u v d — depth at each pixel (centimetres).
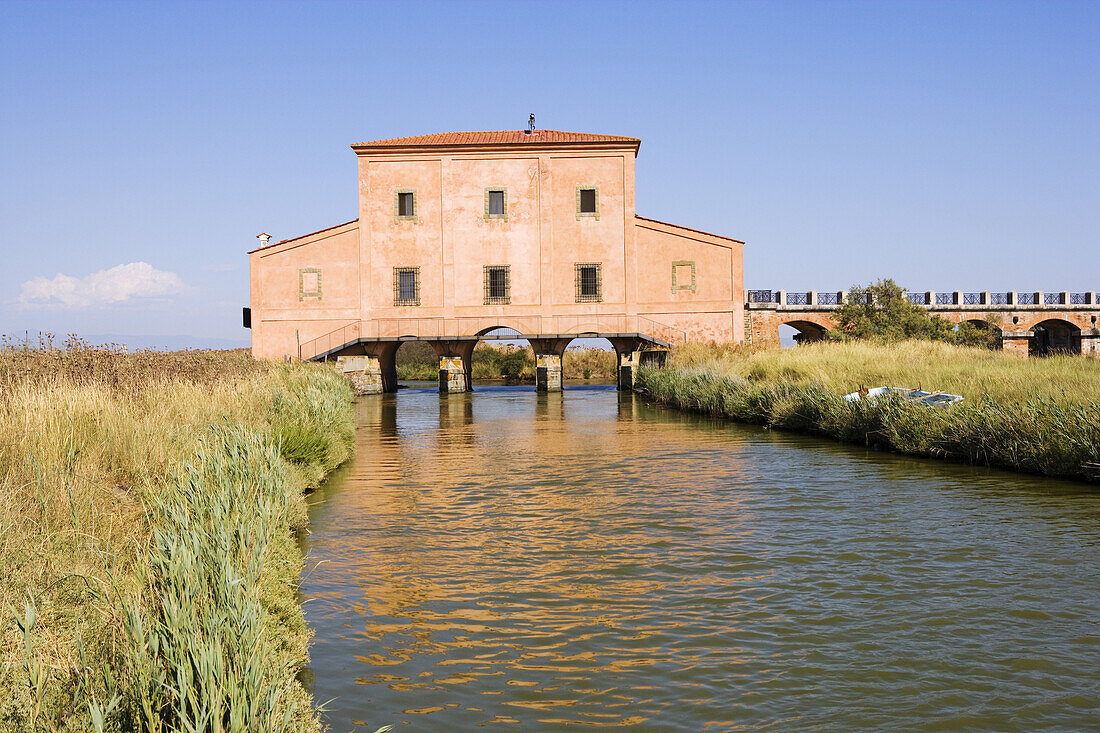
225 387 1794
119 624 558
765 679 619
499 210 4675
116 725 439
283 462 1300
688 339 4581
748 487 1419
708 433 2295
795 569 909
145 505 851
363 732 539
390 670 644
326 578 898
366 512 1252
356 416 3077
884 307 4950
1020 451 1548
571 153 4638
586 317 4625
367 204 4672
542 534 1095
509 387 5303
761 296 5481
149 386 1531
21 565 634
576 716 562
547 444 2114
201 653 453
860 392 2128
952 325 4900
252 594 625
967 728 541
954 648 675
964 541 1019
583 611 779
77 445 975
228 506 830
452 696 595
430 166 4672
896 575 880
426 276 4666
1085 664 642
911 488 1382
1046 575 872
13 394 1163
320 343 4609
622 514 1216
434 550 1016
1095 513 1165
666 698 589
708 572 904
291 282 4662
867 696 589
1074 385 1928
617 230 4628
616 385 5303
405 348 6775
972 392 1995
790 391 2481
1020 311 5728
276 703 478
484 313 4653
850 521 1141
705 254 4578
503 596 828
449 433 2436
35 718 439
